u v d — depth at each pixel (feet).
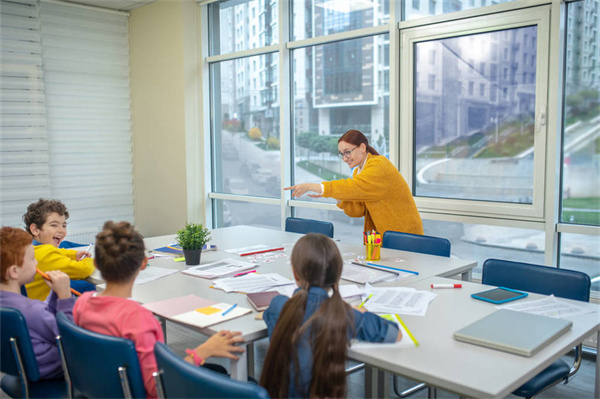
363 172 10.95
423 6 12.73
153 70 18.12
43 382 6.74
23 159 16.35
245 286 7.72
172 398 4.90
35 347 6.54
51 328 6.61
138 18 18.35
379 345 5.45
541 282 7.85
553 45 10.63
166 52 17.61
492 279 8.36
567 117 10.87
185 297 7.23
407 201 11.27
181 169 17.66
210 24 17.85
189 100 17.47
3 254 6.40
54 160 17.17
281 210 16.21
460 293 7.42
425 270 8.74
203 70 17.69
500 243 12.07
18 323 5.97
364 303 6.84
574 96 10.73
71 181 17.63
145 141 18.78
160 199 18.54
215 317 6.34
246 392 4.10
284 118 15.72
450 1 12.22
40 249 8.36
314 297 5.37
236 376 5.75
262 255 10.10
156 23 17.75
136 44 18.57
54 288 6.98
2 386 6.91
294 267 5.54
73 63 17.38
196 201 17.99
